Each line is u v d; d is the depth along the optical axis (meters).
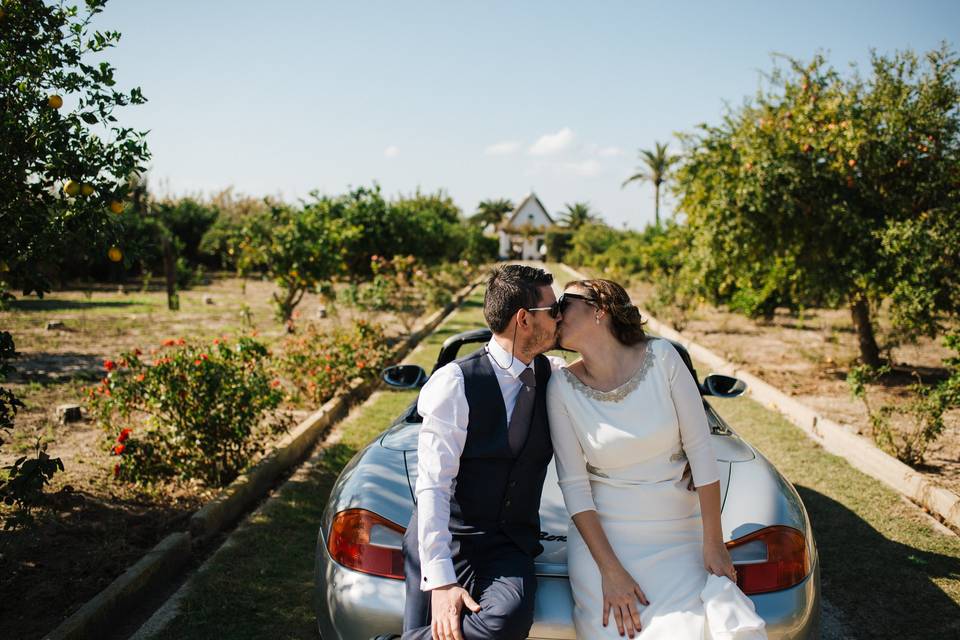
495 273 2.21
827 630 3.00
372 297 13.45
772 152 7.82
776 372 9.08
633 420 2.17
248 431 4.63
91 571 3.35
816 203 7.71
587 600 2.09
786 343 11.84
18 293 21.05
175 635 2.88
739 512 2.38
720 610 1.96
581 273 38.56
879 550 3.76
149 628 2.93
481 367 2.15
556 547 2.31
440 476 2.04
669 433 2.18
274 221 12.75
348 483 2.64
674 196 9.27
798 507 2.59
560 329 2.20
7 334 3.24
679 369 2.21
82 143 3.08
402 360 9.47
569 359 3.73
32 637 2.81
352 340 8.65
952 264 7.18
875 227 7.57
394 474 2.60
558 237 61.75
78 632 2.74
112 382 4.64
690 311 14.33
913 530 4.03
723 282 9.80
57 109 3.03
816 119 7.79
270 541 3.75
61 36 3.14
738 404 7.34
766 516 2.36
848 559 3.65
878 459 5.09
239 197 37.19
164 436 4.51
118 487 4.48
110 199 3.16
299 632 2.91
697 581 2.10
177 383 4.43
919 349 10.52
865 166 7.69
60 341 11.10
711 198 8.40
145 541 3.73
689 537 2.23
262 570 3.42
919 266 7.07
